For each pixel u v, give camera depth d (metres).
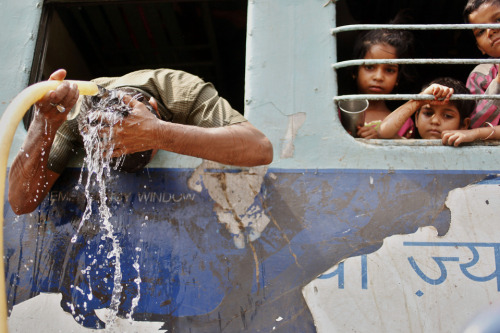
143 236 2.43
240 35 4.26
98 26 4.01
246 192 2.48
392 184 2.48
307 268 2.36
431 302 2.29
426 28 2.60
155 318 2.32
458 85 2.98
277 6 2.83
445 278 2.32
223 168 2.52
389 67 3.12
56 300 2.36
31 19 2.89
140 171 2.52
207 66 4.59
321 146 2.56
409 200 2.45
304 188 2.48
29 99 1.91
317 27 2.79
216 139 2.24
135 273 2.38
